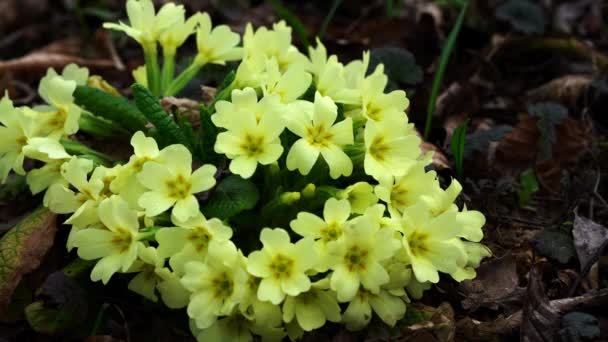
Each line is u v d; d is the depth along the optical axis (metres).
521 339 0.41
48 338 0.43
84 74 0.46
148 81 0.48
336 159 0.39
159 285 0.39
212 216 0.40
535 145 0.53
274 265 0.38
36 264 0.43
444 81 0.61
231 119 0.39
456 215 0.40
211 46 0.47
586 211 0.50
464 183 0.50
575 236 0.45
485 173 0.52
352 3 0.73
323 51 0.46
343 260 0.38
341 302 0.40
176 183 0.39
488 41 0.65
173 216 0.38
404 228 0.39
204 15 0.47
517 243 0.47
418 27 0.64
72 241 0.40
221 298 0.38
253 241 0.42
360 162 0.42
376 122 0.41
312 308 0.39
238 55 0.48
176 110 0.45
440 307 0.42
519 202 0.50
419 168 0.41
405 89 0.57
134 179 0.40
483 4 0.69
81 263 0.42
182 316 0.42
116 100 0.45
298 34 0.62
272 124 0.39
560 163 0.53
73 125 0.43
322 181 0.43
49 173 0.44
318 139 0.40
